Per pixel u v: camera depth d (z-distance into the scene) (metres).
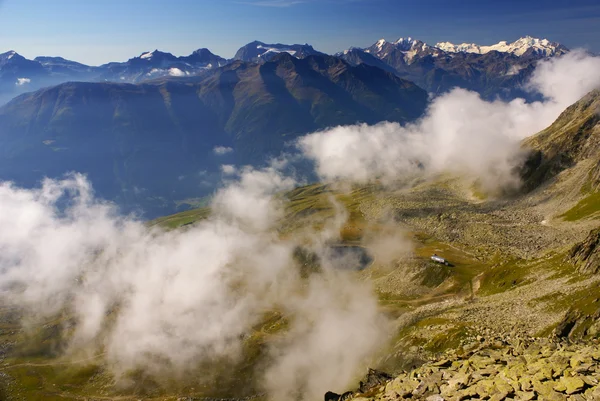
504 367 53.69
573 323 115.38
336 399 99.06
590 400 40.44
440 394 52.28
